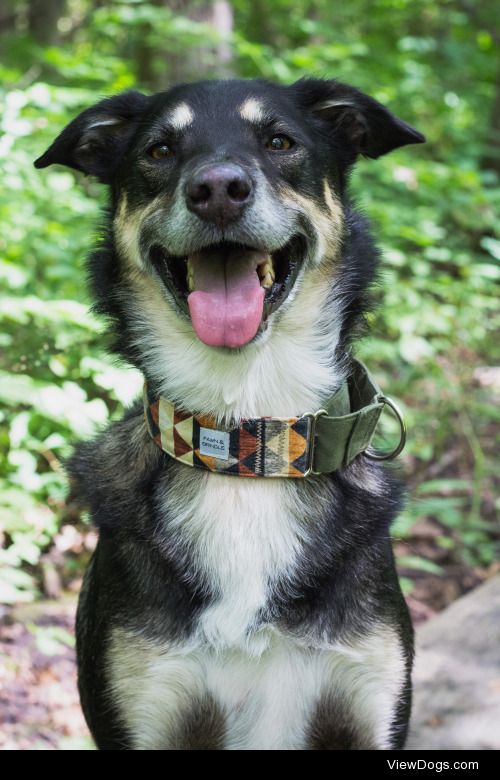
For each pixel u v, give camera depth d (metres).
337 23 3.23
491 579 1.31
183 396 0.85
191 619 0.82
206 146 0.85
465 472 1.67
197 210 0.81
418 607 1.35
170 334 0.87
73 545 1.33
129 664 0.82
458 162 2.29
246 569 0.83
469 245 2.20
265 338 0.84
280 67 2.10
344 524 0.85
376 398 0.88
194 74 2.41
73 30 3.56
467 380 1.75
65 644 1.19
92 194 1.80
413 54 2.86
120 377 1.20
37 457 1.37
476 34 3.32
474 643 1.18
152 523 0.84
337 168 0.95
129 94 0.96
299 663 0.82
